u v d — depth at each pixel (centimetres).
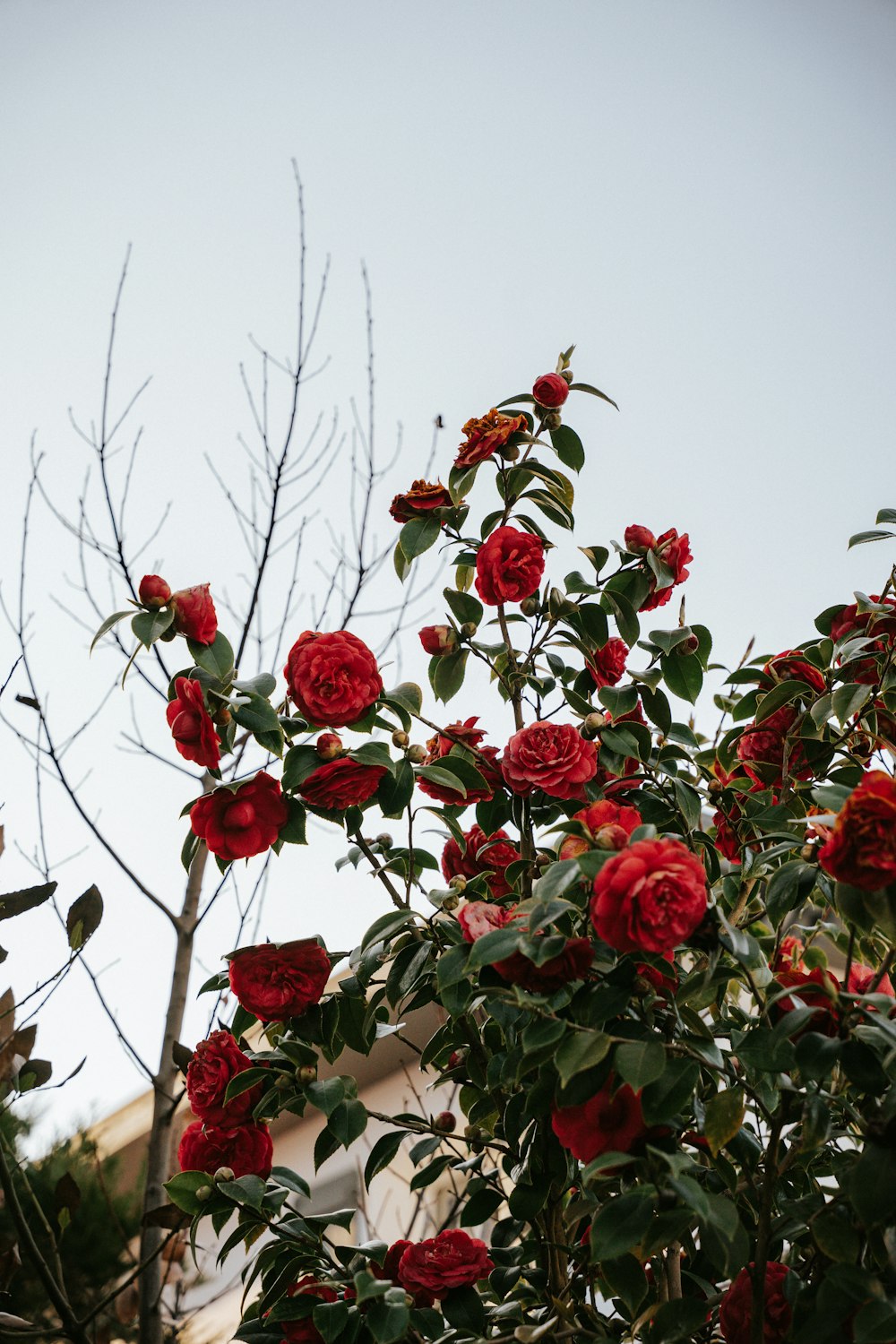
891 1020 102
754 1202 125
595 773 152
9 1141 228
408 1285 130
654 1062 102
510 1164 147
